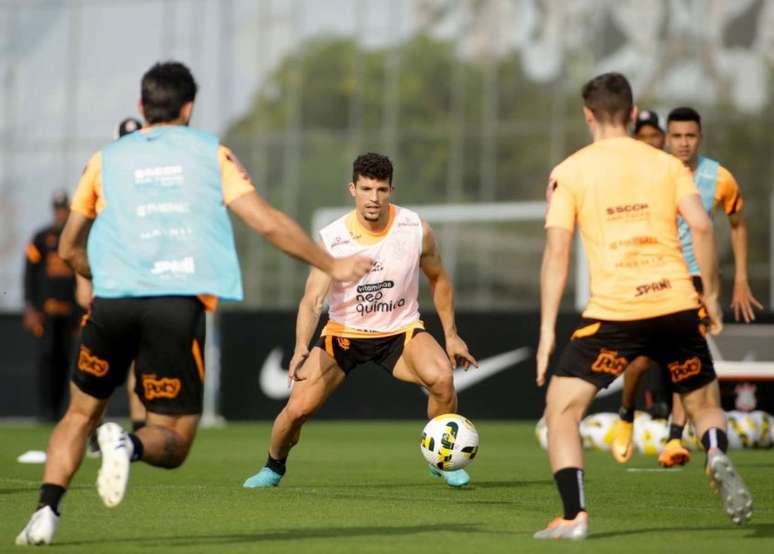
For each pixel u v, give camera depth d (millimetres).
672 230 22422
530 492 31516
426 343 31938
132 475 36438
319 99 142875
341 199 134125
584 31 137500
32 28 154125
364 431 61000
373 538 22344
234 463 41750
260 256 130250
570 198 22391
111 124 150000
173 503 27875
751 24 133125
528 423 66125
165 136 21453
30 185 151125
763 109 131625
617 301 21969
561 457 21984
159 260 20906
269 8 148000
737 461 42219
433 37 142250
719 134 131875
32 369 71438
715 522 25141
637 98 135750
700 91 134125
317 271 30953
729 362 56250
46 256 63312
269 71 146875
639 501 29578
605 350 22094
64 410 68062
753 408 55906
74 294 63562
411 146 135625
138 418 45688
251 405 68688
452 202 132750
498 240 129875
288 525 24203
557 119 135375
